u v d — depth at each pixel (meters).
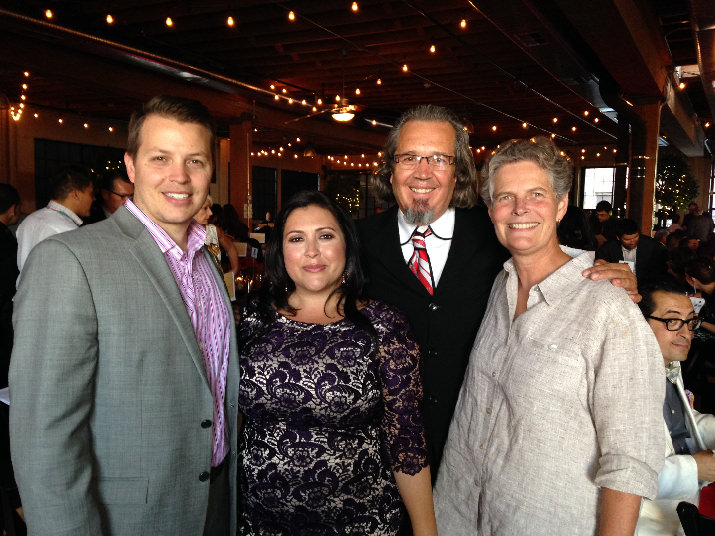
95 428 1.24
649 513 1.67
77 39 6.19
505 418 1.44
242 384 1.49
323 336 1.50
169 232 1.43
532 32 5.64
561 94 9.84
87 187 3.59
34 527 1.12
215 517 1.46
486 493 1.45
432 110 1.97
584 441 1.31
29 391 1.12
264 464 1.46
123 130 13.05
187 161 1.37
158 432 1.27
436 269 2.01
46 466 1.12
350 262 1.63
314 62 8.12
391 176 2.11
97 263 1.23
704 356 3.24
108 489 1.25
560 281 1.39
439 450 1.93
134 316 1.25
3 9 5.43
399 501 1.57
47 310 1.15
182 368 1.32
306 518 1.45
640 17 5.97
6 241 3.56
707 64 7.17
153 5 6.01
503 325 1.53
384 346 1.53
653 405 1.23
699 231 10.12
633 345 1.25
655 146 8.57
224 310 1.54
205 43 7.34
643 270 5.69
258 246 5.31
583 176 17.39
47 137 11.59
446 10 5.91
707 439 1.92
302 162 19.30
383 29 6.31
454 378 1.93
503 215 1.46
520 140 1.48
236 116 10.71
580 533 1.29
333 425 1.45
